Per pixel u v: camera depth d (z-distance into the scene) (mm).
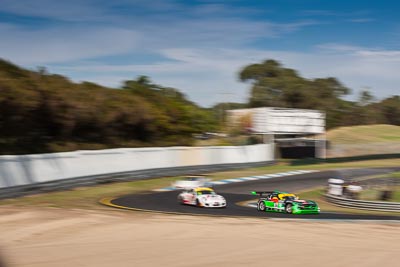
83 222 15953
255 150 53344
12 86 37844
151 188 34031
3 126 39250
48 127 44031
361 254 11055
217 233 13906
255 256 10719
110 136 49062
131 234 13570
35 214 18125
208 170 45250
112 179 36406
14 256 10617
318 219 18844
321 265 9992
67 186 31484
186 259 10375
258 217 19453
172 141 55188
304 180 38969
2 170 26094
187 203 25172
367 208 24016
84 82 50594
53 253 10883
